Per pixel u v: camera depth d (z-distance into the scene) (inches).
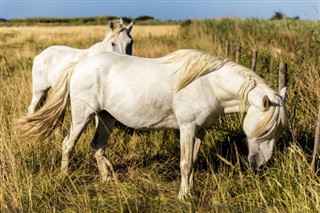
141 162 178.9
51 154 181.8
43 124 165.6
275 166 157.3
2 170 160.2
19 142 173.6
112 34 237.8
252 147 140.7
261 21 641.6
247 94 138.6
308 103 197.0
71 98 162.4
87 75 157.4
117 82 153.1
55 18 2458.2
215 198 143.3
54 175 165.5
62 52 235.5
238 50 303.4
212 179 158.1
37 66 239.1
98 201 145.4
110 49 233.9
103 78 155.9
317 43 271.1
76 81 159.8
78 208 138.6
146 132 218.8
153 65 151.9
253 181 151.0
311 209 128.3
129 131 224.4
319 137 147.7
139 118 153.3
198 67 142.3
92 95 158.4
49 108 164.2
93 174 175.0
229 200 145.6
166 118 152.2
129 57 159.3
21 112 230.2
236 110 146.0
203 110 144.3
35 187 155.9
